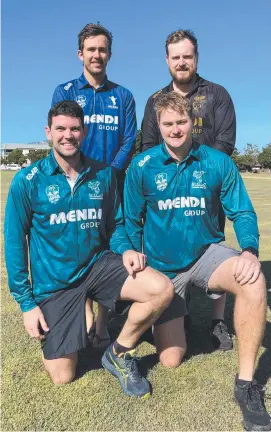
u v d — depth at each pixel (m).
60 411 2.53
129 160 3.91
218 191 3.01
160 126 2.89
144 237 3.14
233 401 2.62
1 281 5.16
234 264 2.58
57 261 2.88
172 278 3.04
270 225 9.82
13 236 2.82
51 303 2.87
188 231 2.97
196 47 3.55
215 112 3.64
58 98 3.77
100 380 2.87
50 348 2.75
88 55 3.60
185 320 3.68
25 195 2.82
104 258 2.97
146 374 2.93
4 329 3.69
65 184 2.86
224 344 3.32
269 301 4.45
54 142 2.79
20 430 2.36
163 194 2.96
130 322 2.69
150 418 2.46
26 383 2.82
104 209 3.02
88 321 3.55
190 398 2.65
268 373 2.94
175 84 3.69
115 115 3.81
